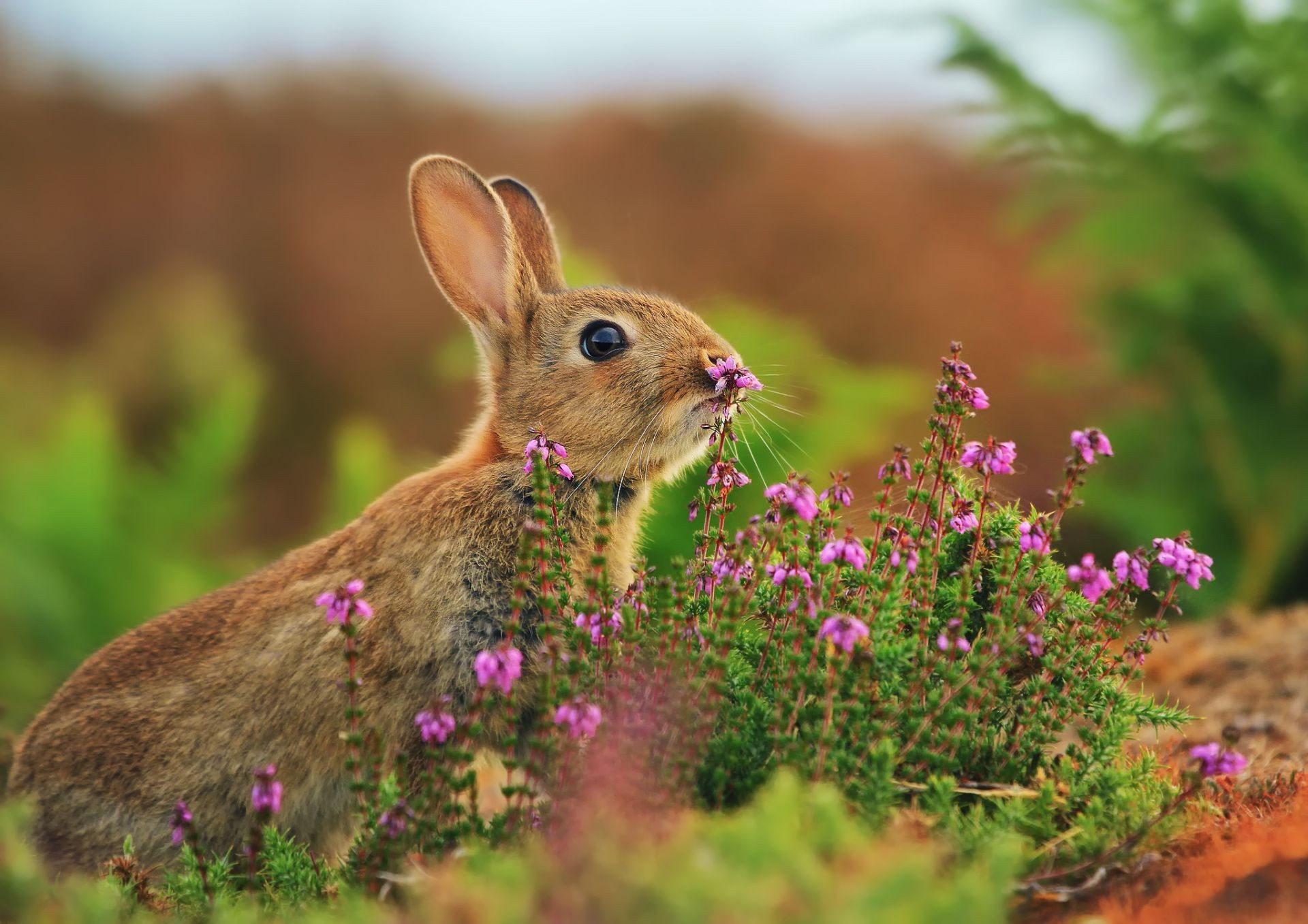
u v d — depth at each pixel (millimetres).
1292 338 14500
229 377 23875
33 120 35750
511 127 35750
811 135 33281
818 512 6629
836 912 4004
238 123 35812
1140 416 15648
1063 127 15031
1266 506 14602
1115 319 15820
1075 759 6559
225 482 16656
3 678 13531
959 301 26172
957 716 6055
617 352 8617
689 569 6875
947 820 5625
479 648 7734
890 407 13750
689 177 31781
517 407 8805
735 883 3945
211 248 31344
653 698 6234
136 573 14922
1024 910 5484
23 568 14133
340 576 8086
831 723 5945
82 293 30688
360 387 27328
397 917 5367
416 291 29766
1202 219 14891
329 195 32938
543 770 6402
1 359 25516
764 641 6887
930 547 6457
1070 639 6570
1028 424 22484
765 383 13094
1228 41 14609
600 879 4148
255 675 8016
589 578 6527
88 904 5418
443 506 7988
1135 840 5625
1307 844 5418
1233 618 11430
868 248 28125
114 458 16516
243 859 6871
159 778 8023
